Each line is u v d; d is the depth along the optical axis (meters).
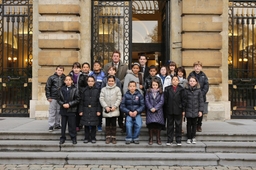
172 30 9.26
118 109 6.48
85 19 9.22
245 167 5.84
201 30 8.85
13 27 9.61
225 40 9.27
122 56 9.57
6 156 5.97
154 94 6.45
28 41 9.57
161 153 6.26
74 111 6.43
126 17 9.61
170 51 9.41
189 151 6.38
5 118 9.16
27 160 5.98
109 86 6.47
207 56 8.85
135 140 6.50
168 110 6.41
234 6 9.66
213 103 8.88
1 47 9.62
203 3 8.83
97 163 5.96
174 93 6.38
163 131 7.06
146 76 7.13
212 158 5.94
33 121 8.48
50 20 8.87
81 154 6.12
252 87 9.58
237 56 9.61
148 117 6.43
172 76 7.01
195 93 6.44
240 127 7.63
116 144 6.42
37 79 9.23
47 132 6.80
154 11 10.54
